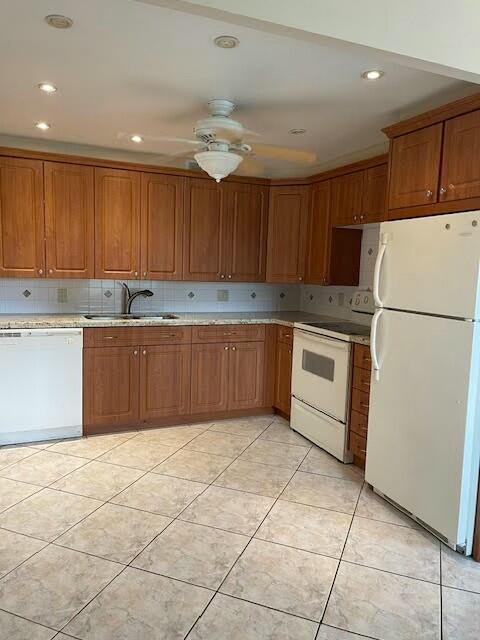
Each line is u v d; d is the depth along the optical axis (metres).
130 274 4.05
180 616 1.87
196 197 4.21
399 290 2.65
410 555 2.32
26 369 3.50
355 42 1.66
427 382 2.47
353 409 3.32
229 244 4.38
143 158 4.12
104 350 3.73
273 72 2.37
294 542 2.40
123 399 3.84
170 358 3.97
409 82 2.45
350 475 3.21
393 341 2.70
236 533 2.46
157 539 2.38
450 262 2.31
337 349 3.42
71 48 2.16
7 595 1.95
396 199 2.80
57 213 3.77
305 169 4.54
